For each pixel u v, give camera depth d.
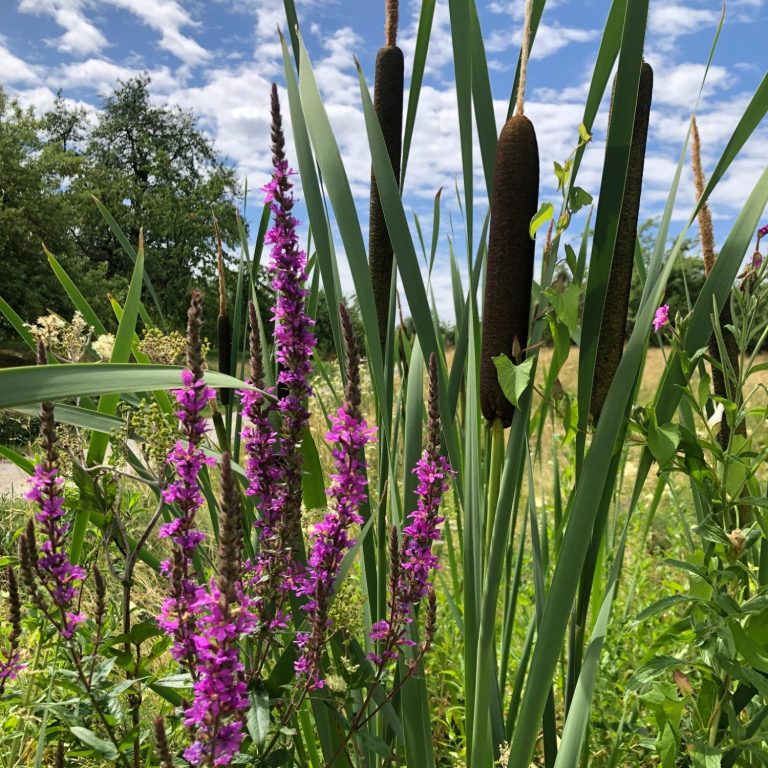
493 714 1.66
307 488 1.63
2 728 1.78
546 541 2.01
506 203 1.20
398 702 1.66
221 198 34.22
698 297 1.44
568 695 1.53
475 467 1.39
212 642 1.00
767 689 1.33
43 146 31.02
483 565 1.40
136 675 1.56
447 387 1.62
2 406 0.88
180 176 36.50
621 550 1.31
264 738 1.27
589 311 1.29
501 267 1.22
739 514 1.66
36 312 23.23
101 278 27.20
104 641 1.58
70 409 1.44
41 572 1.41
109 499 1.64
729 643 1.36
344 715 1.63
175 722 1.57
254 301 1.47
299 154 1.42
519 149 1.19
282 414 1.44
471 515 1.40
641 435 1.48
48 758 1.70
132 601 2.44
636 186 1.37
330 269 1.43
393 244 1.33
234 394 1.70
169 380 1.12
